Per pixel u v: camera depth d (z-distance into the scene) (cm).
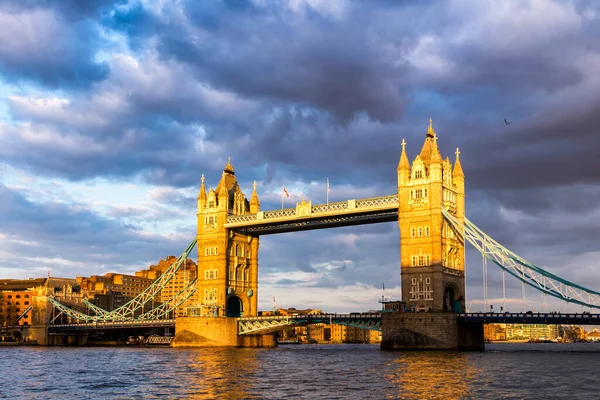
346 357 14338
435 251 16025
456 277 16750
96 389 8856
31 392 8644
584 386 8631
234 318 19700
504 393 7981
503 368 11044
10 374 11075
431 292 15950
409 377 9675
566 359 13638
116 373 11012
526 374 10050
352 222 18350
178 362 13275
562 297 14975
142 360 14050
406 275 16312
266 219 19162
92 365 12850
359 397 7731
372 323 17275
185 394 8194
